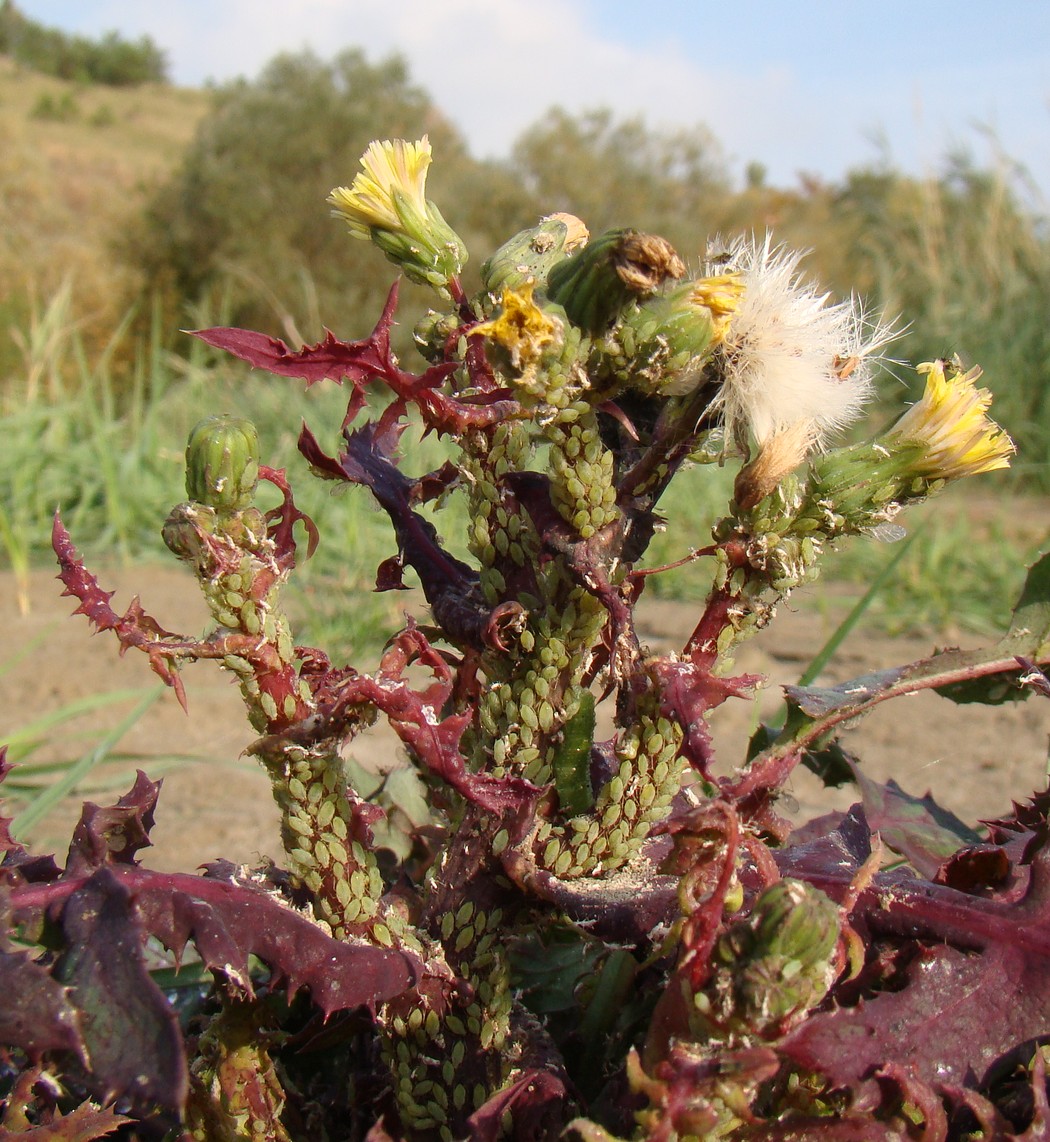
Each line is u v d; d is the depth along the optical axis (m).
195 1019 0.20
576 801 0.16
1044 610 0.17
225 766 0.49
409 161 0.17
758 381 0.15
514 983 0.19
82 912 0.14
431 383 0.15
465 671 0.18
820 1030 0.14
